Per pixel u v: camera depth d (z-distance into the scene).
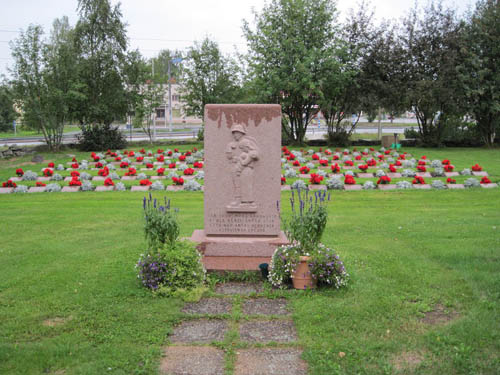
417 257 7.77
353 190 15.25
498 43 25.94
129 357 4.61
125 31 31.50
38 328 5.22
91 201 13.76
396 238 9.14
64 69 27.00
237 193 7.36
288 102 26.86
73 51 29.66
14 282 6.68
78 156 26.34
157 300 6.02
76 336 5.02
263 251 7.15
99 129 30.17
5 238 9.41
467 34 26.64
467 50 26.33
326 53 25.97
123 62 30.95
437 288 6.35
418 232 9.48
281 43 26.61
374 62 27.70
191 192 15.33
